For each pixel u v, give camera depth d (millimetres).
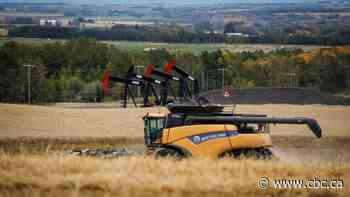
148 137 63750
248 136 59625
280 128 113938
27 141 97750
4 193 39938
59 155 56406
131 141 99500
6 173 43875
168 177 43438
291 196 40562
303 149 90312
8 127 116312
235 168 47312
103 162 49719
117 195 39531
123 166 47906
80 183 41031
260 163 49969
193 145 59625
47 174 44062
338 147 93500
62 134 108812
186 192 40156
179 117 60594
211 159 53969
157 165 48000
